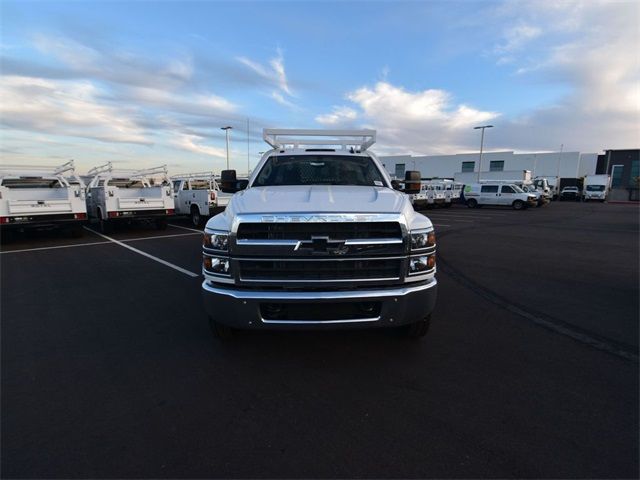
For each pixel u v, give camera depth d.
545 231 14.75
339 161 5.03
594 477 2.17
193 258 8.66
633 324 4.57
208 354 3.74
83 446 2.45
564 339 4.11
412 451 2.39
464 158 68.81
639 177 56.56
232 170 5.10
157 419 2.73
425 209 29.75
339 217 3.05
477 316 4.80
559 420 2.69
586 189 47.56
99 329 4.39
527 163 64.12
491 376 3.31
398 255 3.15
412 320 3.24
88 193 14.23
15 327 4.46
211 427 2.64
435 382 3.21
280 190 4.02
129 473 2.22
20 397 3.01
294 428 2.62
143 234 13.15
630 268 7.79
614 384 3.19
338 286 3.09
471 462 2.29
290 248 3.04
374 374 3.34
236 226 3.09
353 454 2.37
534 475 2.19
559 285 6.39
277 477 2.19
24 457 2.35
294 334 4.16
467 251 9.89
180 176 17.59
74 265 7.93
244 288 3.14
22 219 10.66
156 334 4.23
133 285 6.30
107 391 3.10
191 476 2.20
